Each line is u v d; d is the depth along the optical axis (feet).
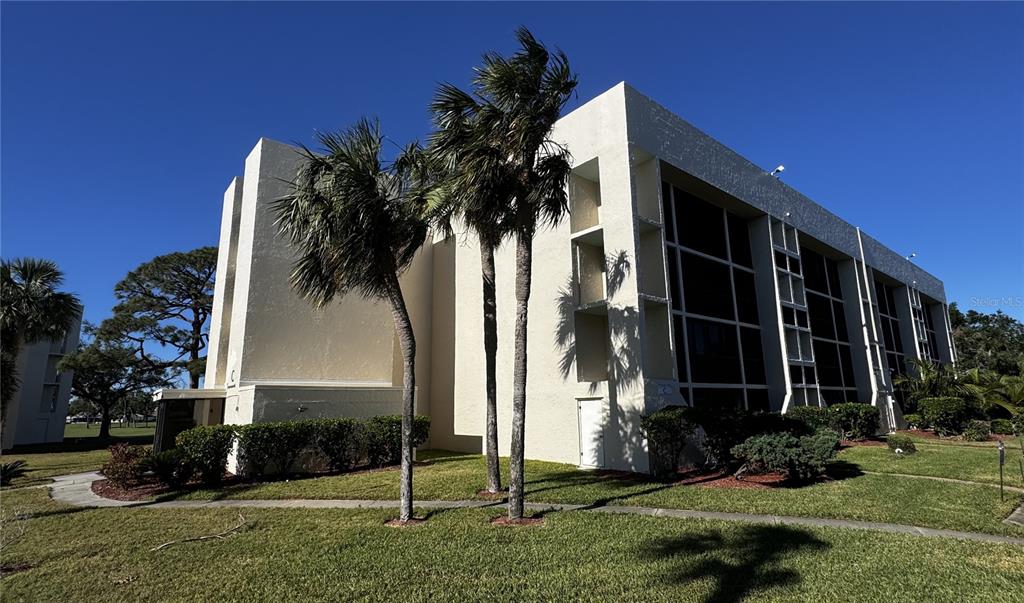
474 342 62.28
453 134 30.58
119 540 25.79
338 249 28.68
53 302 68.39
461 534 25.52
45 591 19.19
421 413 66.39
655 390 44.37
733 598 17.56
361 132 30.68
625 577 19.49
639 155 51.06
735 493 34.32
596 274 52.80
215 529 27.61
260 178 57.11
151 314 103.65
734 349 58.65
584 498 33.53
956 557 21.34
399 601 17.75
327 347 58.70
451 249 67.87
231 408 54.39
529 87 29.68
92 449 91.09
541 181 31.19
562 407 50.24
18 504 35.70
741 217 67.31
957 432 71.41
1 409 65.00
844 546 22.81
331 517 29.71
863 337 82.17
